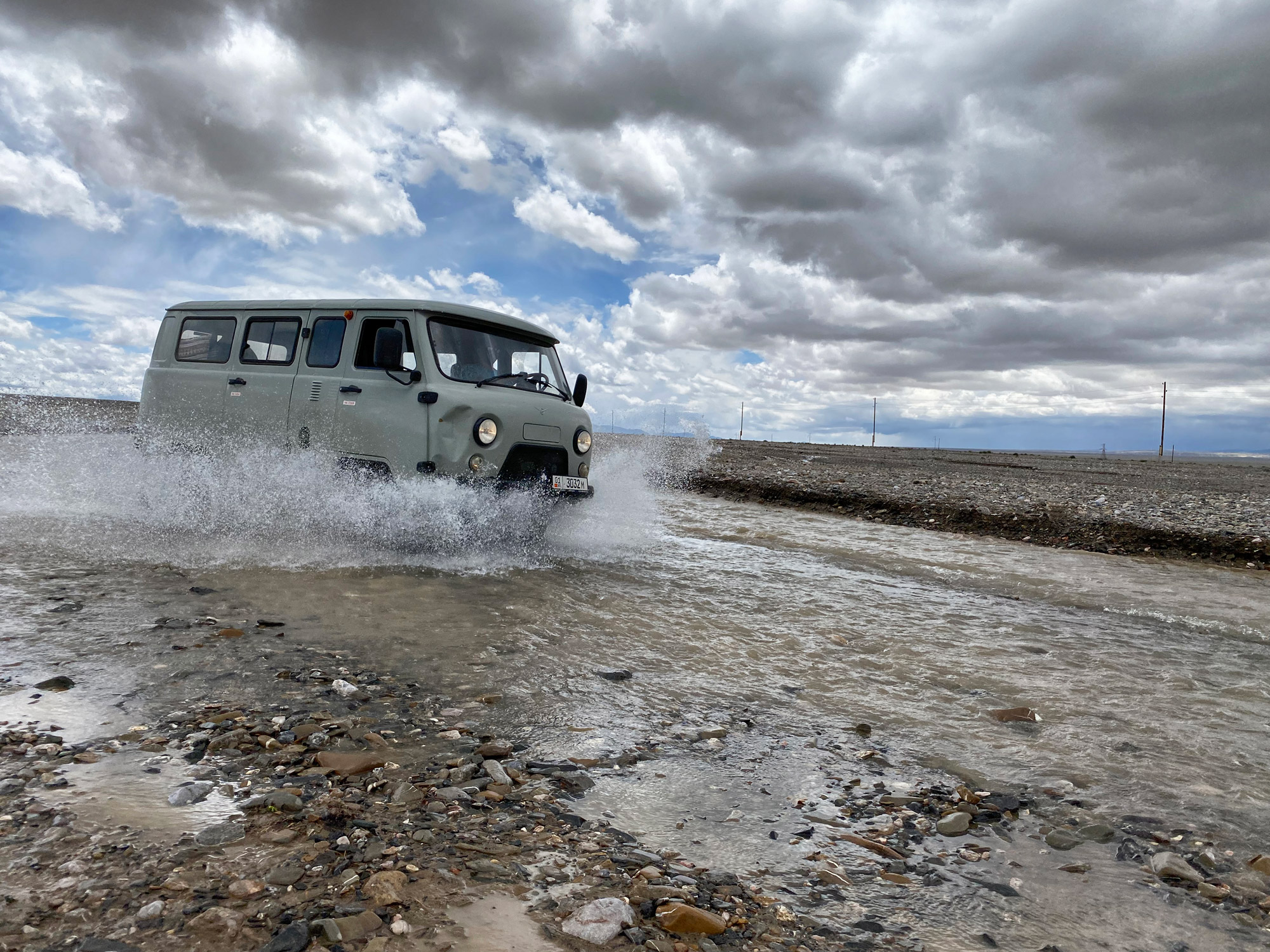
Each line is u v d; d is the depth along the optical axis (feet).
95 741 9.84
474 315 26.18
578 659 14.88
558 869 7.54
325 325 27.12
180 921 6.19
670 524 35.27
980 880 7.92
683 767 10.36
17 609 15.40
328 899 6.66
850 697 13.55
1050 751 11.40
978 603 21.77
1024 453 161.58
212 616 15.96
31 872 6.82
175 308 31.65
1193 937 7.03
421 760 9.98
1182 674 15.58
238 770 9.30
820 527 36.06
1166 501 43.91
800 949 6.52
